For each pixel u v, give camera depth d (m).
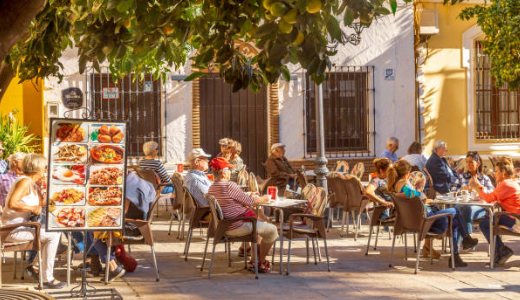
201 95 14.50
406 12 14.89
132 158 13.84
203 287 7.21
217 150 14.62
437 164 10.45
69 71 13.55
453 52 15.20
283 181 12.23
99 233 7.30
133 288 7.18
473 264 8.45
